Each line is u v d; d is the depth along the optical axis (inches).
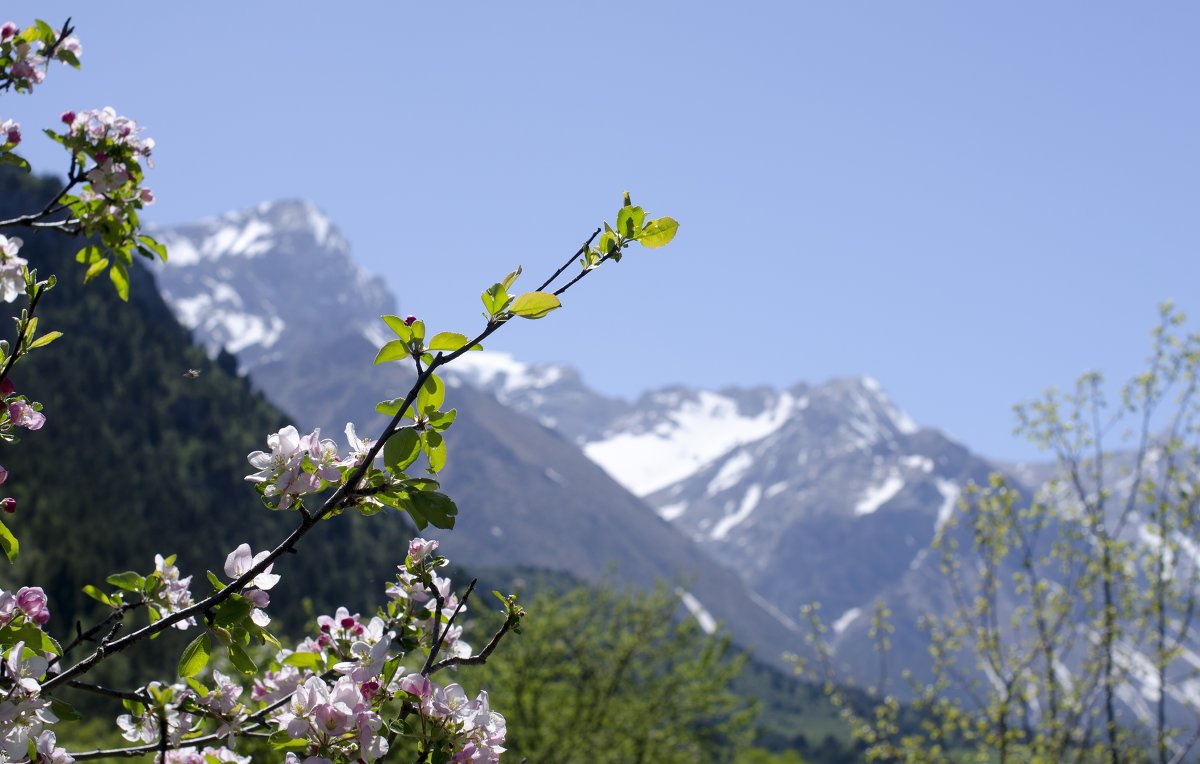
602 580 878.4
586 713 824.9
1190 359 637.3
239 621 145.2
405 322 138.5
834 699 670.5
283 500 141.2
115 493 4692.4
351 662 148.3
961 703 646.5
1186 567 612.4
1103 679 617.9
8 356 149.9
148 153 193.6
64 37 188.2
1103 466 653.9
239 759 160.1
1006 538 653.3
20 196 6151.6
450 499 140.3
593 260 148.6
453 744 139.4
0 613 144.6
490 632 821.2
